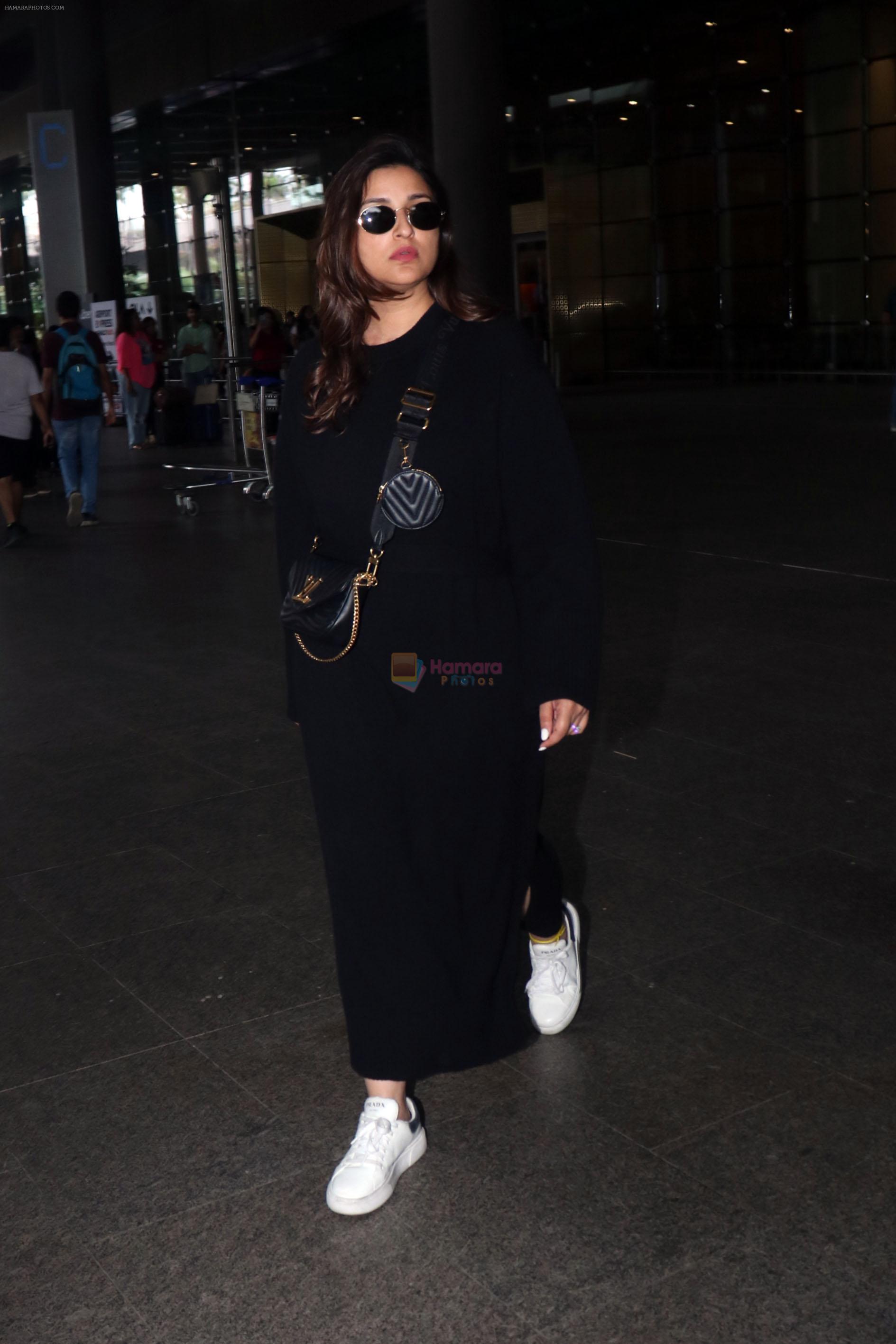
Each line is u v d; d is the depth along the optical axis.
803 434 16.30
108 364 21.73
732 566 8.45
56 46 32.78
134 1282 2.34
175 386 18.77
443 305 2.44
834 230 25.84
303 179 33.22
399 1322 2.22
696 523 10.16
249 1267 2.37
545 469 2.38
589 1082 2.90
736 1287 2.26
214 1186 2.60
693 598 7.61
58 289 22.89
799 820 4.33
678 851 4.13
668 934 3.58
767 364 27.33
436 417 2.37
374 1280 2.32
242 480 14.16
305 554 2.59
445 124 20.48
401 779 2.47
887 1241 2.36
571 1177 2.58
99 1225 2.50
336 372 2.42
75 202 22.75
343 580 2.43
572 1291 2.27
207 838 4.40
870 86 24.67
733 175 27.08
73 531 11.45
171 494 13.68
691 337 28.53
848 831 4.23
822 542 9.12
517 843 2.59
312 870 4.11
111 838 4.43
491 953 2.58
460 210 20.67
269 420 13.10
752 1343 2.14
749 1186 2.52
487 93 20.33
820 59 25.28
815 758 4.91
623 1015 3.17
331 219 2.39
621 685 5.93
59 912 3.88
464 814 2.49
